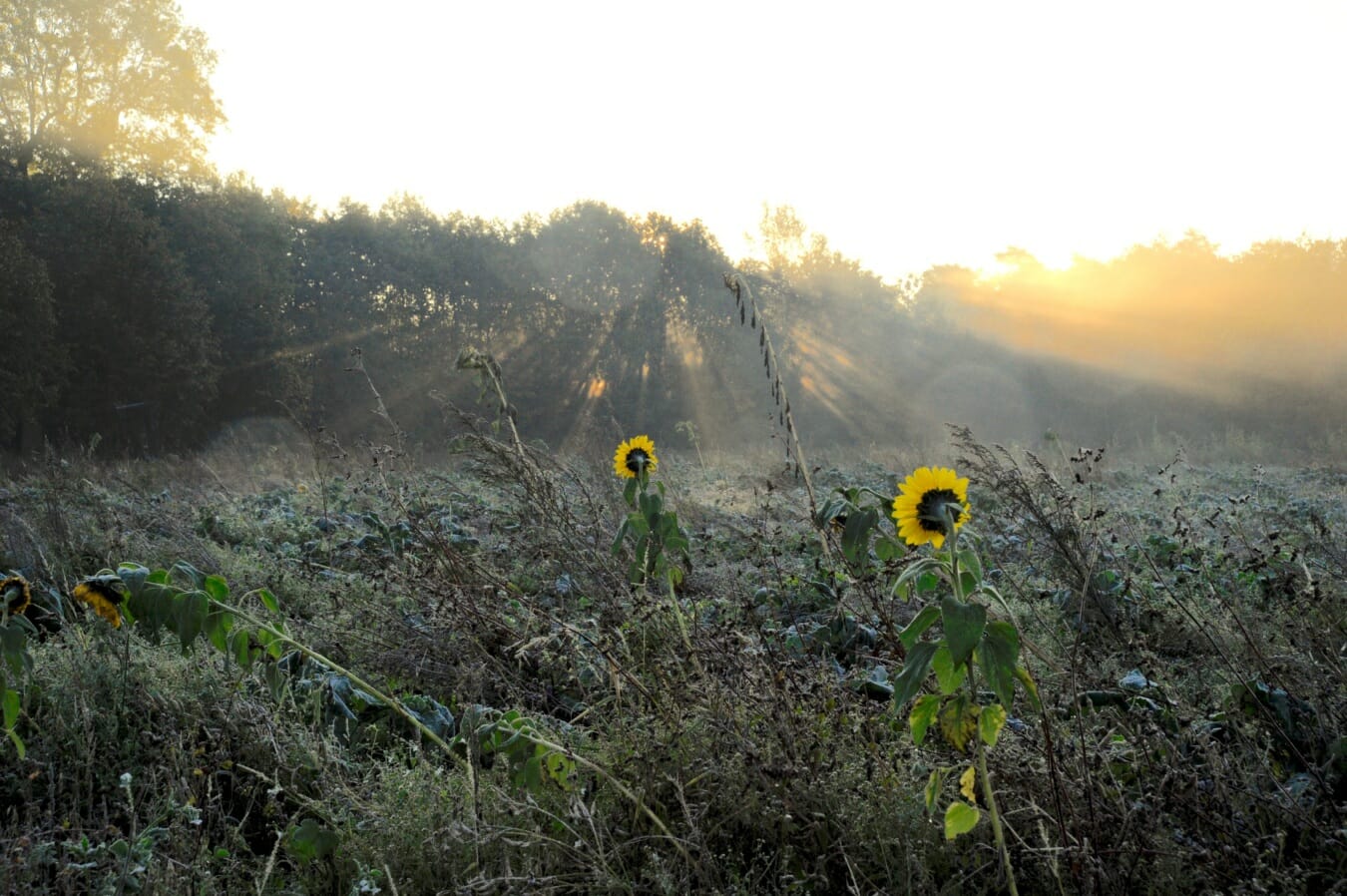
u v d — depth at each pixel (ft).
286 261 107.96
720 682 10.38
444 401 16.87
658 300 126.21
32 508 21.35
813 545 20.06
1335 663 10.66
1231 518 22.44
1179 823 8.27
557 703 11.89
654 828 8.57
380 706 11.40
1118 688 10.82
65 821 8.80
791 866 8.50
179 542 19.94
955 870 8.23
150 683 11.65
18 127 93.25
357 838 8.76
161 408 91.66
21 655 8.44
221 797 9.86
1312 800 8.62
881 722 9.95
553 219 130.52
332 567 19.15
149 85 99.19
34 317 77.97
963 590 6.86
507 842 7.96
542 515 16.47
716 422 121.29
